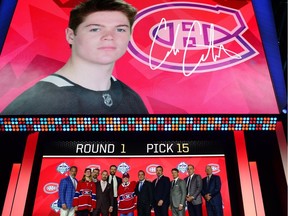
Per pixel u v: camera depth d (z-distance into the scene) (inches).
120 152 278.4
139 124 276.5
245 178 262.8
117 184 262.7
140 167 270.4
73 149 279.3
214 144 283.6
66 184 260.2
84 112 274.7
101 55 297.1
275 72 299.4
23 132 278.8
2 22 311.3
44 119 274.5
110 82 287.6
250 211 248.5
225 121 279.3
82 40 302.4
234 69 298.2
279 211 262.2
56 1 319.6
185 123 277.7
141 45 304.5
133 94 283.4
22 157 269.9
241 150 275.7
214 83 290.8
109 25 307.6
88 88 284.4
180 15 322.7
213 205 254.1
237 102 283.3
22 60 294.4
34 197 256.1
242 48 309.4
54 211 249.4
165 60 299.3
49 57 296.5
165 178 265.0
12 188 256.5
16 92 280.5
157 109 277.9
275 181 273.4
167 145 283.0
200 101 282.4
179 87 287.6
